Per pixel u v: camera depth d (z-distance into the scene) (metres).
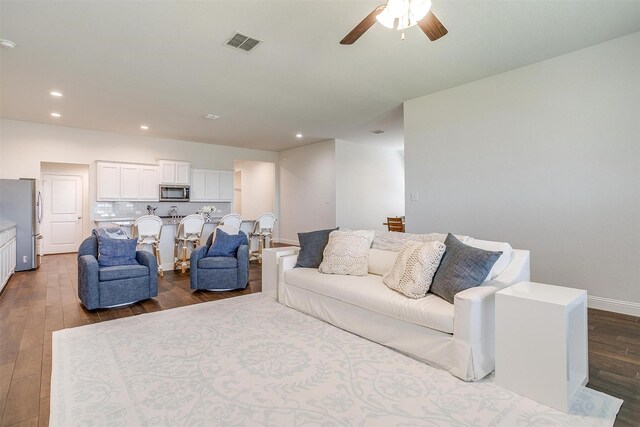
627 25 2.99
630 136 3.17
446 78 4.16
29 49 3.35
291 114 5.75
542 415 1.72
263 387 1.98
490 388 1.97
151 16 2.80
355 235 3.36
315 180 8.55
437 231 4.66
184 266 5.39
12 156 6.02
